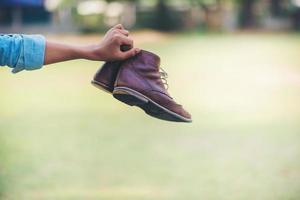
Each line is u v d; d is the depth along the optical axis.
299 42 34.31
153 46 32.00
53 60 2.78
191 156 9.34
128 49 2.92
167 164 8.84
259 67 22.86
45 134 11.09
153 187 7.64
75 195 7.25
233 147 9.96
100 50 2.86
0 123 12.23
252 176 8.12
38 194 7.25
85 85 18.33
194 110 13.80
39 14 41.75
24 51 2.72
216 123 12.13
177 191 7.46
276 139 10.57
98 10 47.84
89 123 12.16
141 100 2.90
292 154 9.41
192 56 27.09
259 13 47.62
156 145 10.13
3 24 41.00
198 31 43.69
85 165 8.76
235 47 31.56
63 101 15.18
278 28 46.81
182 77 20.09
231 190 7.48
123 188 7.59
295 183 7.73
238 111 13.61
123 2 44.66
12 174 8.16
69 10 43.12
